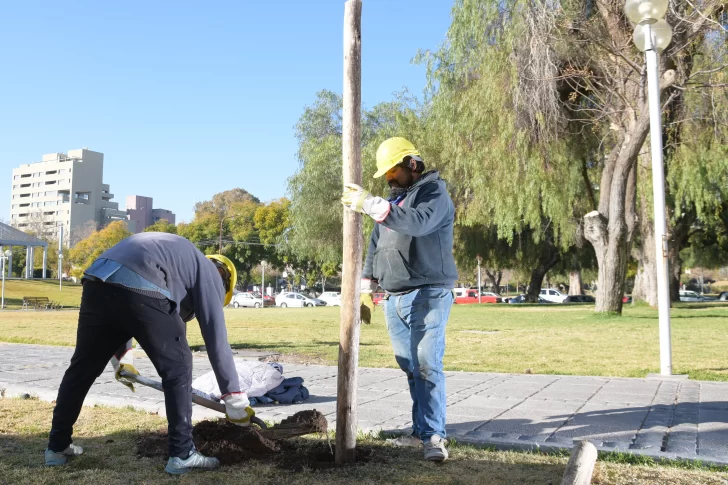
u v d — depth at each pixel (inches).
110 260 128.7
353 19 136.6
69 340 462.6
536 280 1596.9
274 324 742.5
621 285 771.4
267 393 210.7
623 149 737.6
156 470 131.2
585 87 772.0
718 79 733.3
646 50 301.9
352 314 136.8
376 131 1385.3
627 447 146.1
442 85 890.1
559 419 181.6
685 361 334.6
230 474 128.7
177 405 130.3
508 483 122.0
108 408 196.4
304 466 133.5
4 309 1454.2
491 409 197.8
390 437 161.6
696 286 3678.6
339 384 137.0
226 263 149.8
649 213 1034.1
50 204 6063.0
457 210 1060.5
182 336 132.9
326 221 1417.3
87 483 122.0
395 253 148.8
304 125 1566.2
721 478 123.7
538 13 709.3
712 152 826.2
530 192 814.5
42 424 173.3
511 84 753.0
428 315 145.9
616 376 277.3
